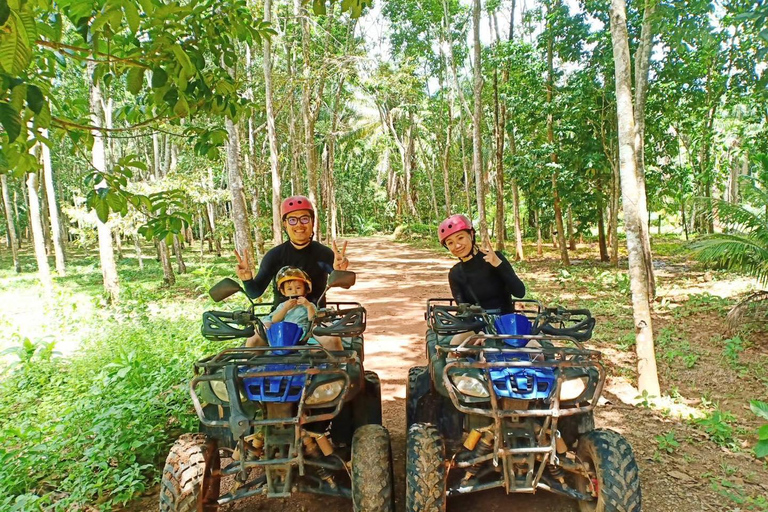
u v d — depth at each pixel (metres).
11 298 15.37
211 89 3.77
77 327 10.04
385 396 6.05
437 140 32.06
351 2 3.50
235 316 3.64
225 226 20.44
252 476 4.19
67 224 31.09
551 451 3.05
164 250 17.55
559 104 16.23
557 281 14.55
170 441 4.81
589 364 3.14
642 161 11.43
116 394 5.16
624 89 5.79
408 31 25.36
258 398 3.12
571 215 22.91
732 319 8.02
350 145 35.41
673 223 31.08
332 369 3.20
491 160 30.39
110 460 4.39
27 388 6.49
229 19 3.66
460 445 4.02
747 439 4.71
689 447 4.56
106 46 3.16
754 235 8.78
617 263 17.31
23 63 2.02
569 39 16.44
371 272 18.52
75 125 3.31
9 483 3.82
